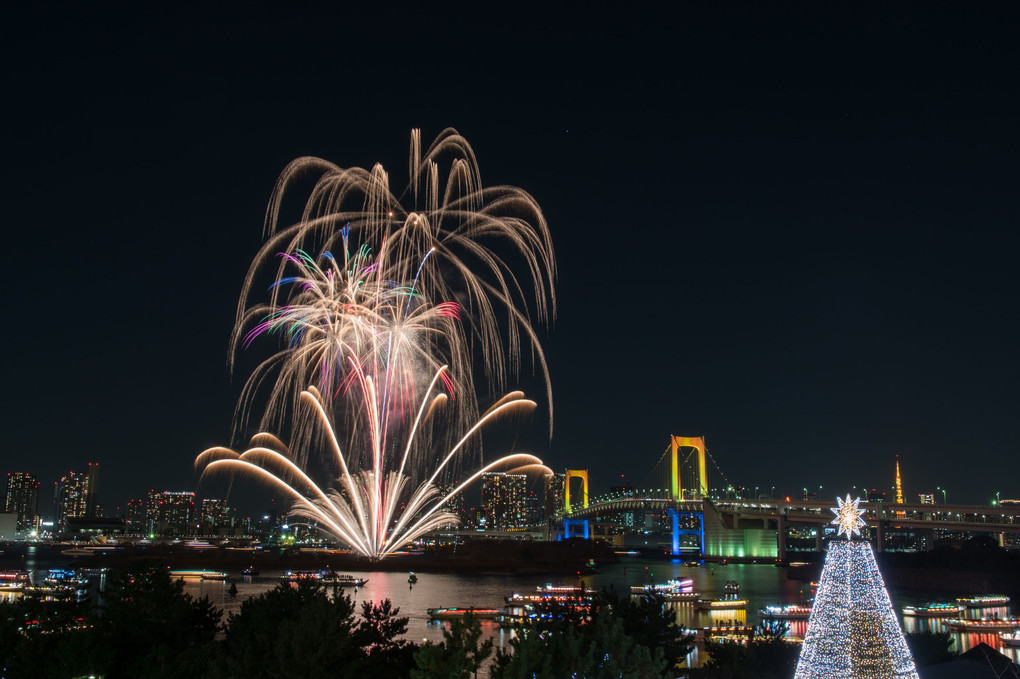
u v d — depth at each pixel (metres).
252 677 29.08
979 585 174.25
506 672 24.97
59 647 32.19
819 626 31.22
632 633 37.09
